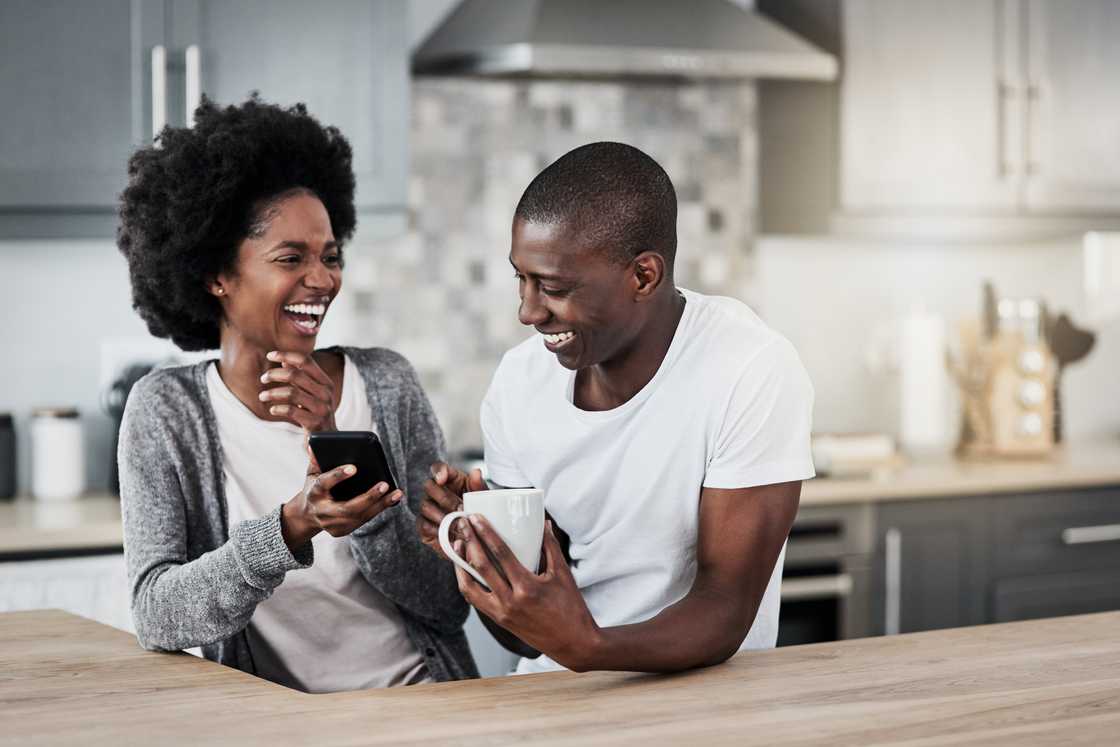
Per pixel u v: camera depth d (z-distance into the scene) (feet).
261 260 5.88
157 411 5.78
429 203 11.89
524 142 12.13
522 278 4.98
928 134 12.12
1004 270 13.96
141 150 6.07
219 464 5.85
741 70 11.01
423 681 6.15
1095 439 14.38
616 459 5.46
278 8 10.25
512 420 5.77
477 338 12.10
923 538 11.28
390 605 6.13
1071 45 12.55
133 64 9.96
